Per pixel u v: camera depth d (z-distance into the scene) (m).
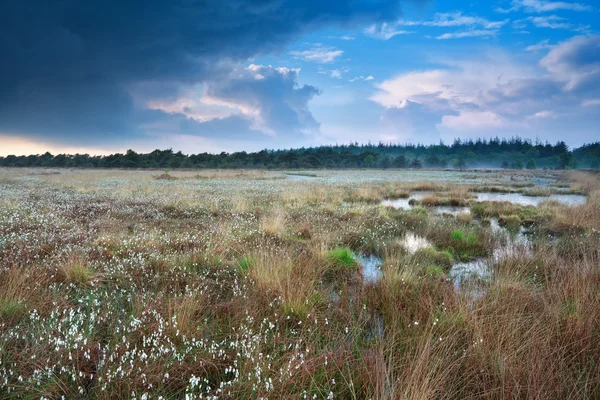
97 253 7.20
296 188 22.83
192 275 6.24
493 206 16.06
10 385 3.12
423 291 5.61
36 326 4.12
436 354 3.73
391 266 6.30
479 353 3.71
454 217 13.41
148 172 51.25
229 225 10.31
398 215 13.18
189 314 4.42
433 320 4.38
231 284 6.02
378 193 22.19
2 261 6.23
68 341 3.72
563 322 4.29
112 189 21.06
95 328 4.26
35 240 7.68
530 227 11.74
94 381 3.34
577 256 8.04
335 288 6.15
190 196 17.33
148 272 6.34
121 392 3.17
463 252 8.76
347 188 24.97
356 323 4.67
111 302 5.05
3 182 25.27
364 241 9.30
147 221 11.22
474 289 5.78
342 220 12.18
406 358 3.70
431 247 8.61
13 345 3.76
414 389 2.96
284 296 5.02
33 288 5.08
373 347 4.04
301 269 6.46
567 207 14.16
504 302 4.86
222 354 3.80
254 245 8.38
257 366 3.30
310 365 3.54
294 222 11.40
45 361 3.46
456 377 3.47
